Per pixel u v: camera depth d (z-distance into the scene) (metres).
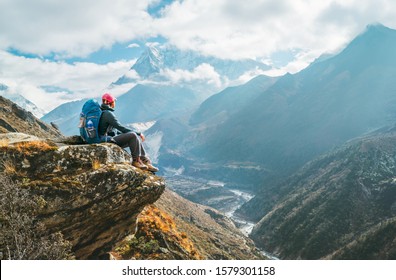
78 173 9.61
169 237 17.59
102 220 10.32
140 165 11.13
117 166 10.11
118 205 10.27
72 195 9.26
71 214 9.35
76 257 10.34
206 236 107.25
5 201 8.33
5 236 8.05
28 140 9.77
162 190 11.34
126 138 11.03
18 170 9.14
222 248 104.56
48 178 9.27
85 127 10.55
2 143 9.39
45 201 8.94
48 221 9.02
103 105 10.95
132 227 11.59
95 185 9.62
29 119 88.38
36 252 8.21
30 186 8.94
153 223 17.89
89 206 9.62
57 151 9.68
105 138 10.80
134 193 10.48
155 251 15.84
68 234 9.68
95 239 10.61
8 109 82.81
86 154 9.90
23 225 8.20
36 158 9.45
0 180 8.49
